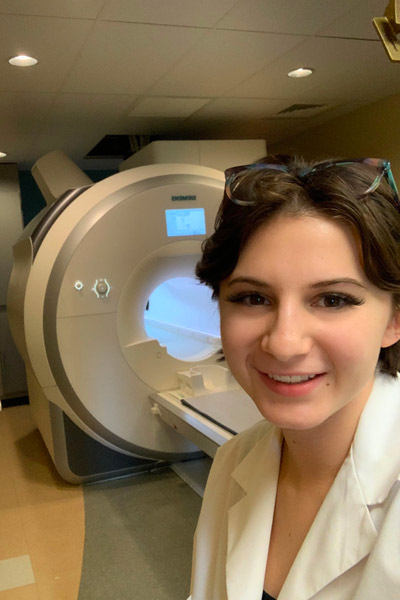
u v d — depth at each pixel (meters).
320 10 1.88
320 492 0.66
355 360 0.54
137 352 2.60
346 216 0.53
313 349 0.55
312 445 0.65
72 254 2.42
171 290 3.25
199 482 2.66
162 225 2.57
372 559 0.52
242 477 0.79
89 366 2.51
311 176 0.57
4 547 2.21
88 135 3.58
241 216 0.58
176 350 2.99
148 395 2.66
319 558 0.58
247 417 2.14
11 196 4.33
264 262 0.56
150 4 1.73
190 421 2.19
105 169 5.12
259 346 0.58
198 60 2.30
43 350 2.44
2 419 4.05
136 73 2.40
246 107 3.19
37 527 2.35
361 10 1.89
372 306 0.55
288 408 0.57
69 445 2.67
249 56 2.29
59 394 2.50
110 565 2.03
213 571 0.82
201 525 0.86
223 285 0.64
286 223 0.55
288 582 0.60
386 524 0.53
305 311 0.55
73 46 2.04
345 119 3.74
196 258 2.68
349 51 2.33
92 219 2.45
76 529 2.32
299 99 3.11
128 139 3.98
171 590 1.86
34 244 2.56
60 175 2.94
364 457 0.59
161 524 2.31
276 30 2.03
